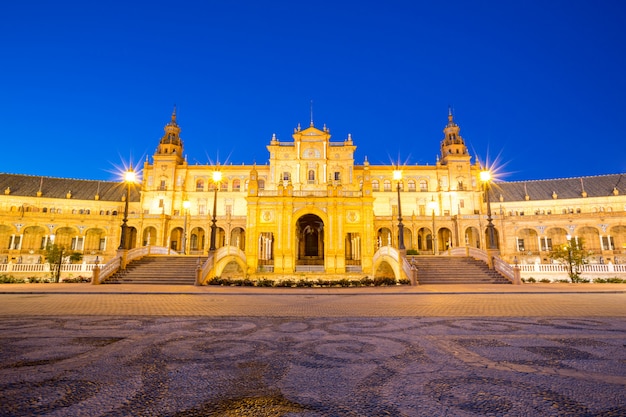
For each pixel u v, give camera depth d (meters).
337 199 40.44
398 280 28.09
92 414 4.20
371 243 39.84
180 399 4.70
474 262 33.53
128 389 5.07
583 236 67.94
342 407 4.45
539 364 6.32
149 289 22.81
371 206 40.50
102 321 11.02
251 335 8.91
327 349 7.45
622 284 28.22
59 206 76.56
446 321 11.05
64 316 12.03
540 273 36.50
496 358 6.73
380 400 4.68
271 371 5.95
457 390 5.03
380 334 9.02
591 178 80.31
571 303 15.83
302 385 5.26
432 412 4.27
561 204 77.00
